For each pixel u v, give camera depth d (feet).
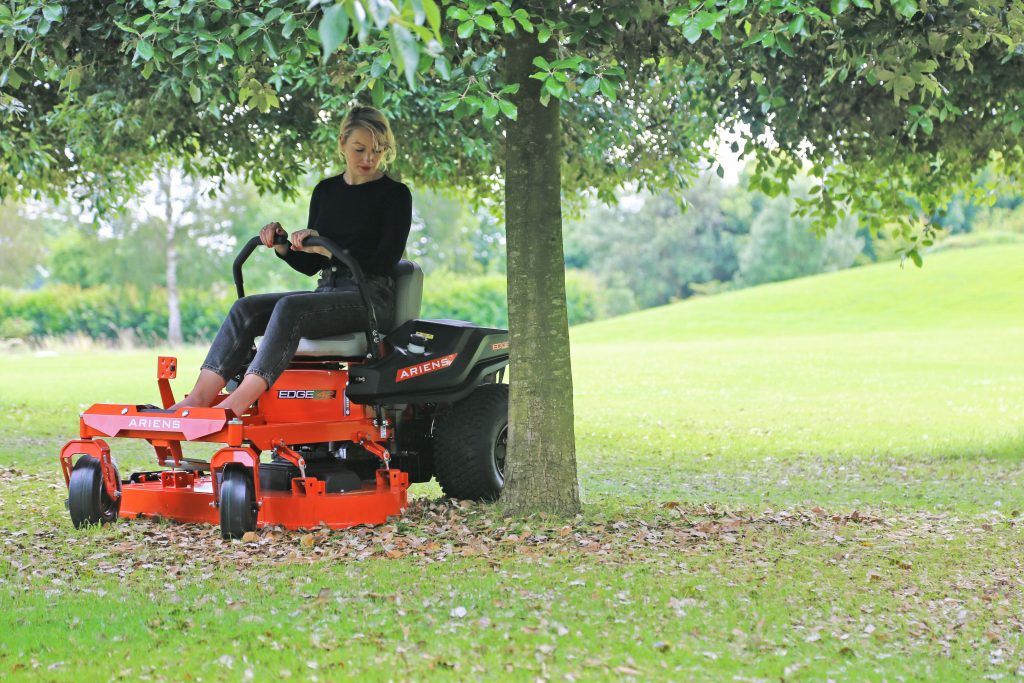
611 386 74.79
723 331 148.97
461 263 217.77
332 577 17.53
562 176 40.27
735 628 15.37
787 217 257.96
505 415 24.35
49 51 21.49
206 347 156.87
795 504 28.17
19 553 19.26
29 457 34.32
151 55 17.97
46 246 203.10
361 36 9.72
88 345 143.95
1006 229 276.41
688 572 18.63
